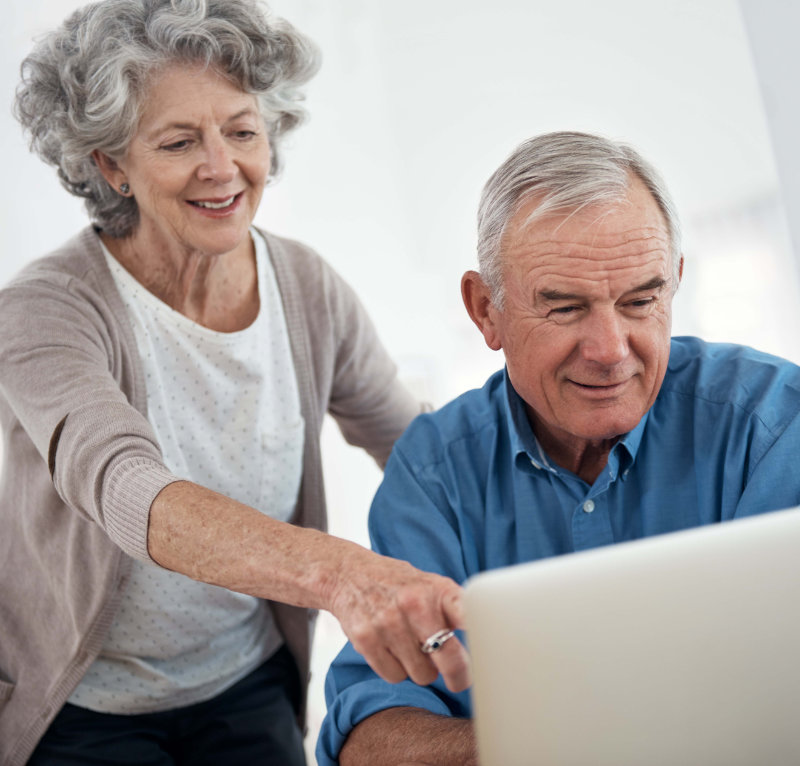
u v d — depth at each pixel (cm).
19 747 140
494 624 62
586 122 494
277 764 150
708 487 111
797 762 66
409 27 437
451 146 480
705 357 118
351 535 386
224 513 96
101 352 130
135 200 137
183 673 146
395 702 103
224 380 144
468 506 120
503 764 64
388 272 450
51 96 131
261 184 136
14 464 137
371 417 170
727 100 486
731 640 63
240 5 128
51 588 137
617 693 63
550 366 103
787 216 176
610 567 62
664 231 100
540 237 98
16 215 275
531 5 438
